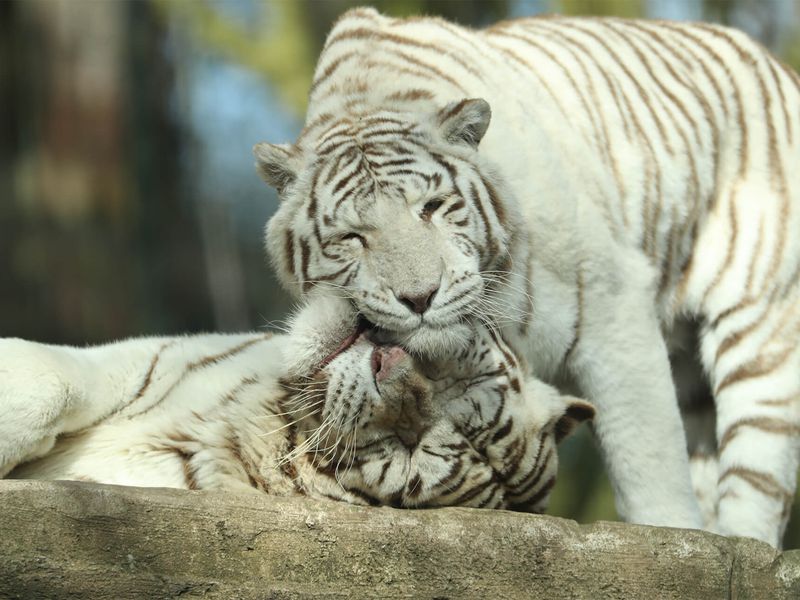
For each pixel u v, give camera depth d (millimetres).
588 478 22125
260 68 25016
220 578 6965
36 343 8312
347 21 10633
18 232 27547
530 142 9875
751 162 11727
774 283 11359
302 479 8281
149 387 8727
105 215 28359
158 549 6891
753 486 10984
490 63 10469
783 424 11133
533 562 7301
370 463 8133
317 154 9555
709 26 12414
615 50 11531
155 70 31297
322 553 7105
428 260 8641
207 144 34875
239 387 8625
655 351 10383
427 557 7203
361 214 8992
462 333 8266
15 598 6641
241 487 8320
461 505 8219
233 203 38000
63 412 8188
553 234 9734
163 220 31625
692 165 11289
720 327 11352
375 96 9852
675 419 10367
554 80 10883
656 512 10320
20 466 8422
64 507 6758
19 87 28062
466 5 22828
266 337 9266
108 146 28531
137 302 29828
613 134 10898
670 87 11523
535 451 8391
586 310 10039
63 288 27500
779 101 12023
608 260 10117
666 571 7430
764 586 7547
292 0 25016
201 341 9109
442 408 8094
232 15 26219
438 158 9281
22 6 28016
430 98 9797
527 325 9758
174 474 8383
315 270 9234
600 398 10266
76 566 6746
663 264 11109
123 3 29672
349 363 8000
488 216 9273
